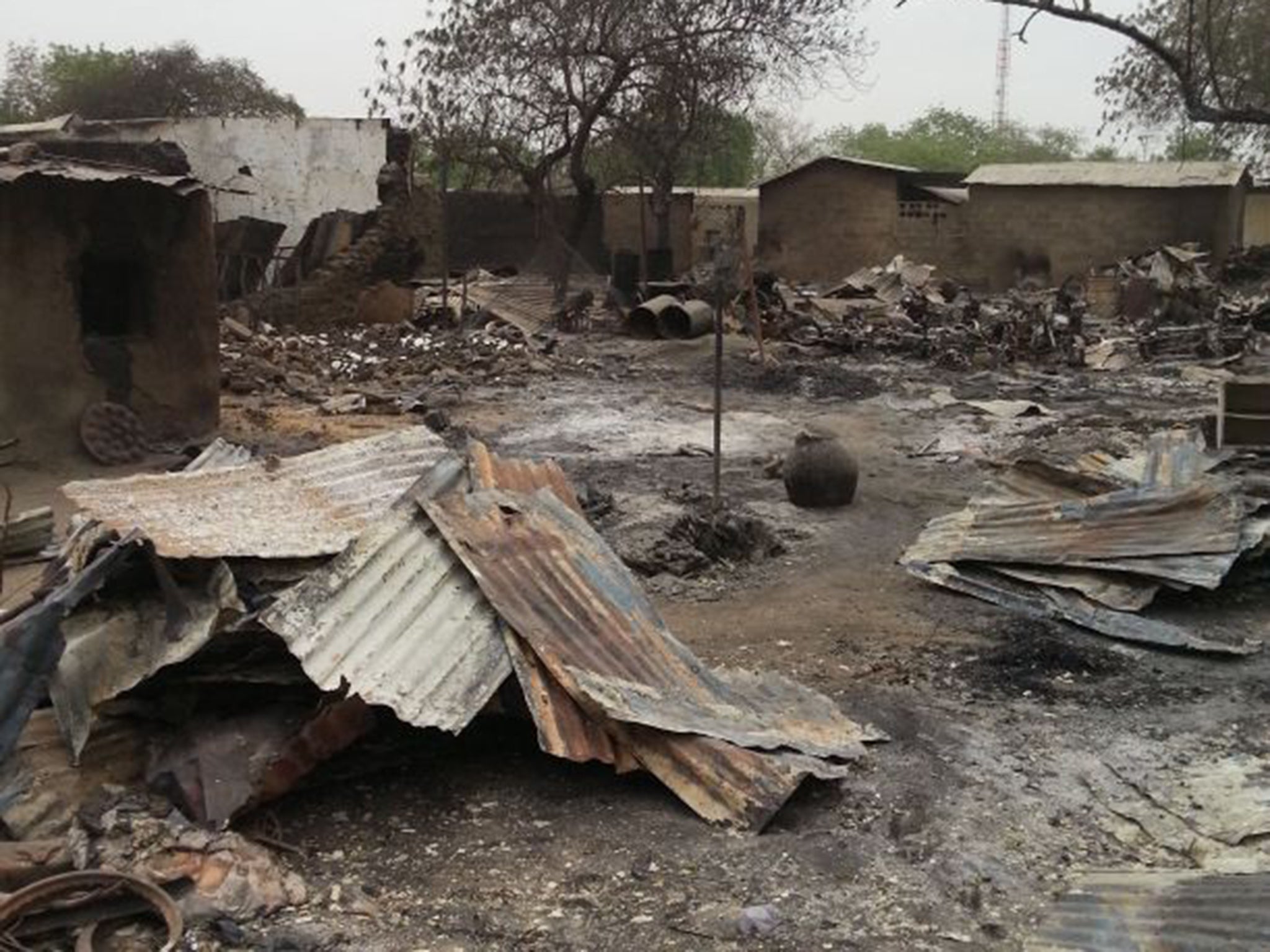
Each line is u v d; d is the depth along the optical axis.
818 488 10.95
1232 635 7.64
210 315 13.30
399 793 5.48
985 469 12.80
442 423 14.69
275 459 7.57
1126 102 18.77
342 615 5.60
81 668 5.34
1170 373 20.28
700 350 21.59
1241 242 39.72
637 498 11.07
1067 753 6.05
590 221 38.12
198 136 26.48
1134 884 4.70
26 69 47.47
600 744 5.46
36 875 4.57
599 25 28.47
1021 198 38.25
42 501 11.00
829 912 4.65
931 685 6.94
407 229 25.62
